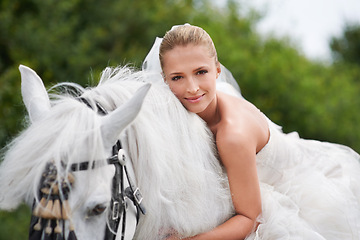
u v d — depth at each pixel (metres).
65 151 1.96
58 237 1.92
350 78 13.41
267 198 2.66
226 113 2.62
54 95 2.41
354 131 10.62
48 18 9.36
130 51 9.87
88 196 1.96
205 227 2.43
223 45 10.13
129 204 2.27
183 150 2.43
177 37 2.46
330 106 10.76
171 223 2.37
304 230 2.55
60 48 9.09
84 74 9.16
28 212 6.76
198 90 2.47
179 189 2.37
